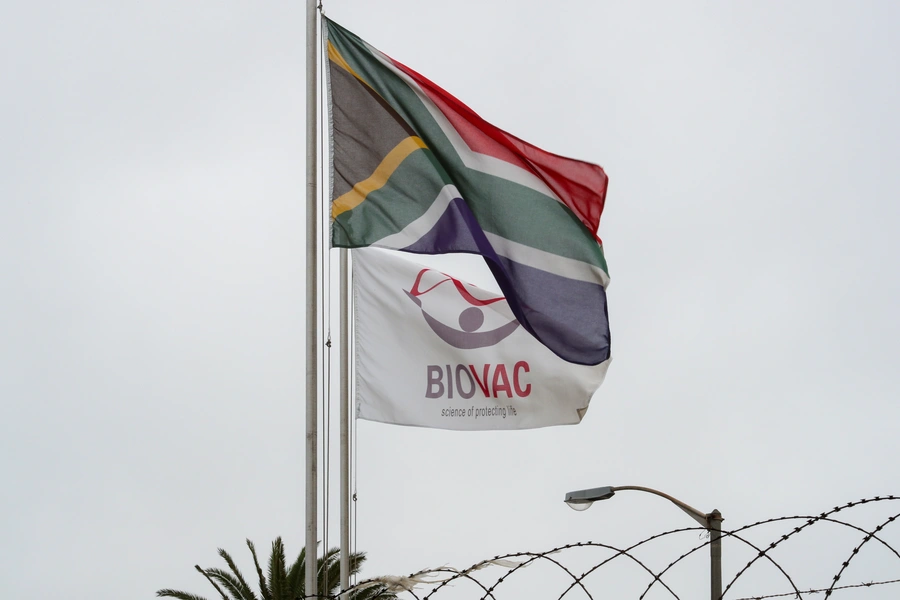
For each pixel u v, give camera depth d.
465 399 27.86
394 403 28.08
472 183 25.38
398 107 25.27
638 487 28.23
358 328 28.75
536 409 27.62
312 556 22.67
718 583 26.38
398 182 25.00
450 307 28.34
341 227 24.72
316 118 24.70
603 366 27.27
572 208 25.55
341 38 25.47
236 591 51.25
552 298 25.69
